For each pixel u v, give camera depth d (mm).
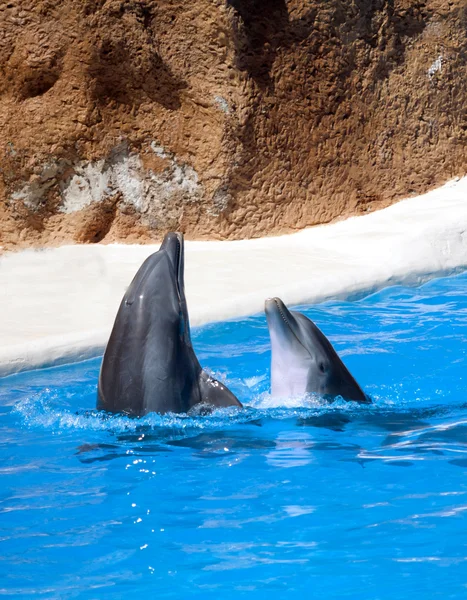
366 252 26141
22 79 28203
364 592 6871
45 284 23500
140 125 29500
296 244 28031
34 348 17516
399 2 32188
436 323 20281
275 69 30422
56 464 10828
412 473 9984
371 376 16188
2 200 28328
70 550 8008
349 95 31781
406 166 32812
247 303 20953
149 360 11430
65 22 28219
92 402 14555
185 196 29984
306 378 12703
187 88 29641
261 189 30547
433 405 13695
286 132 30828
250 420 12016
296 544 7941
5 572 7547
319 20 30750
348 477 9875
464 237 26406
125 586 7168
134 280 11742
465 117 33562
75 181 29000
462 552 7602
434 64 32875
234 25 29109
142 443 11297
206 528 8430
